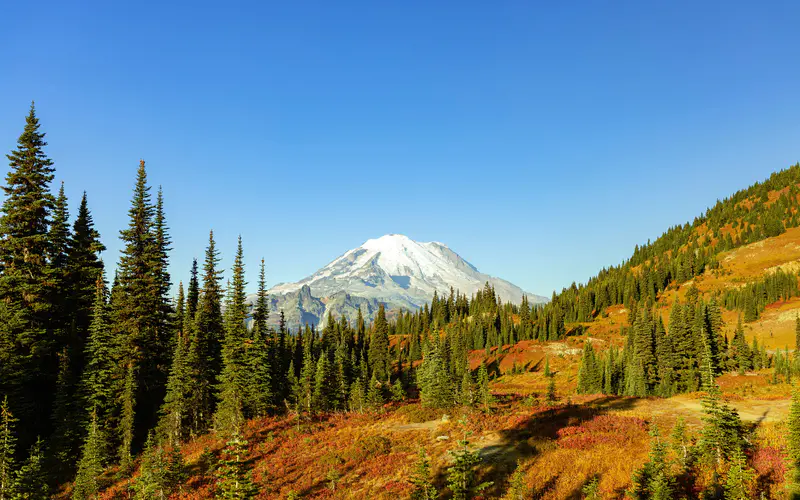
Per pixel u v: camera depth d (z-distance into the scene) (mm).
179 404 47000
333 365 61969
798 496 20188
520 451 34750
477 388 51219
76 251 57156
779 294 158125
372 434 44188
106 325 48500
